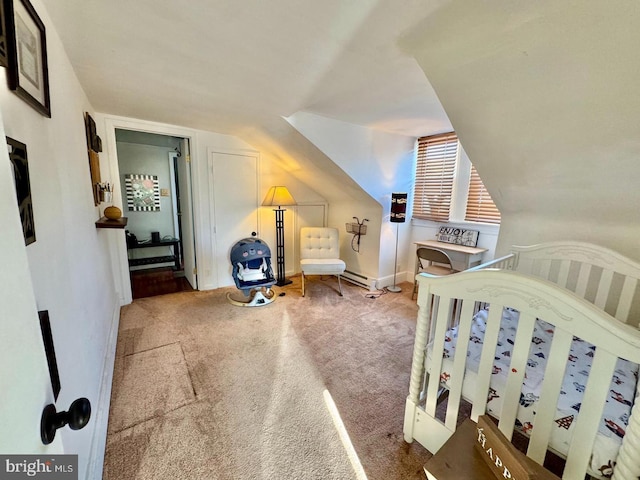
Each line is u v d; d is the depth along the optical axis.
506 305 1.00
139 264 4.45
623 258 1.58
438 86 1.46
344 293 3.56
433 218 3.54
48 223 0.92
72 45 1.34
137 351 2.16
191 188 3.31
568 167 1.50
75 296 1.17
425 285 1.25
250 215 3.71
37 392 0.47
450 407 1.22
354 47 1.32
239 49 1.37
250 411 1.61
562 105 1.21
